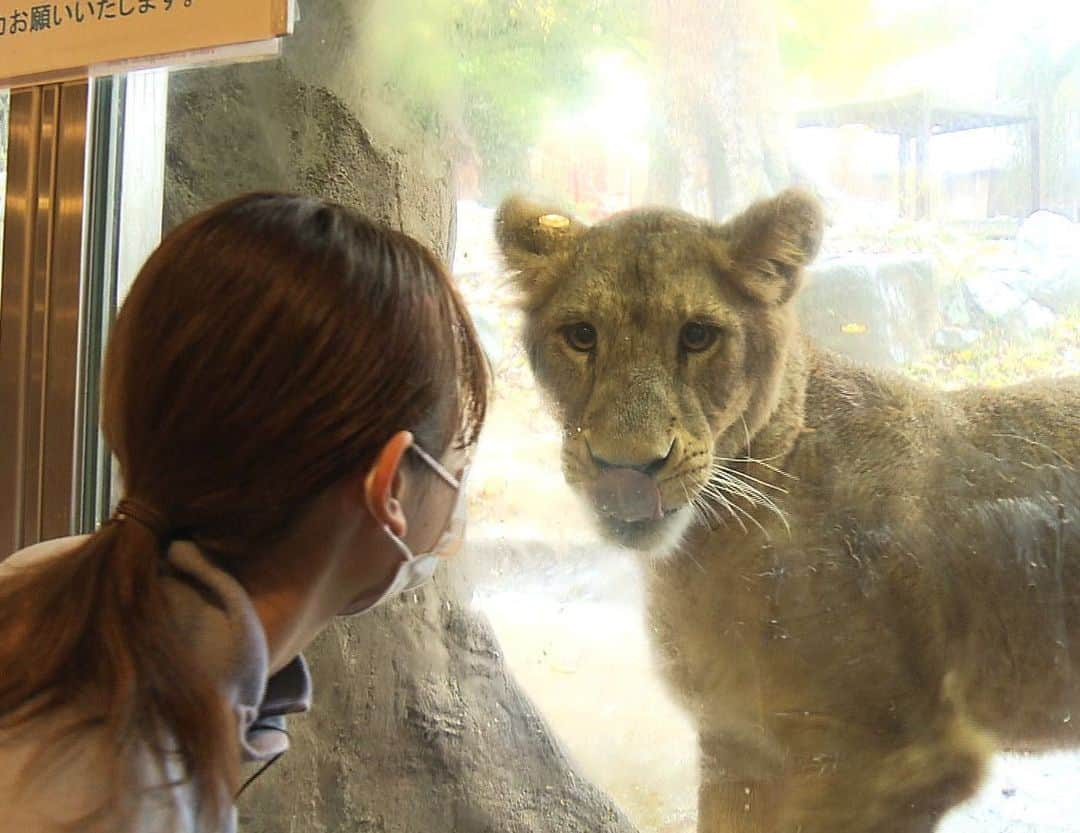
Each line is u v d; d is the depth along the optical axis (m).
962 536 1.84
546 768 2.07
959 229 1.86
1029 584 1.83
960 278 1.86
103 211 1.51
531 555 2.03
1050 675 1.85
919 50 1.86
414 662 2.10
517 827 2.04
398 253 0.79
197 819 0.69
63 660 0.68
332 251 0.74
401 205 2.21
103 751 0.66
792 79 1.97
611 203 2.08
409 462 0.79
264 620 0.78
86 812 0.64
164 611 0.69
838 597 1.87
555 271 1.96
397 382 0.75
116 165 1.52
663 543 1.88
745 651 1.94
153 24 1.38
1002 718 1.89
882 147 1.90
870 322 1.90
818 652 1.89
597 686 2.06
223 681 0.70
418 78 2.22
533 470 1.99
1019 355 1.86
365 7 2.14
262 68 1.94
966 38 1.83
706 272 1.87
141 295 0.75
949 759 1.88
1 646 0.70
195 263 0.73
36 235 1.50
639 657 2.04
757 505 1.89
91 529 1.50
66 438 1.49
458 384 0.83
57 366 1.50
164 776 0.67
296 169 2.02
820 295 1.91
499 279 2.03
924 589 1.85
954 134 1.85
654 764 2.04
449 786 2.06
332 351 0.72
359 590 0.84
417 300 0.78
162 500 0.73
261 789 1.86
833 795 1.89
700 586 1.95
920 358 1.89
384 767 2.04
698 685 2.00
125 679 0.66
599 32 2.08
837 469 1.88
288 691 0.90
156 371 0.72
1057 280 1.82
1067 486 1.82
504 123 2.16
